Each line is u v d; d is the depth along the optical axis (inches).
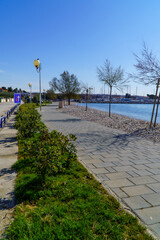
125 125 437.4
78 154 201.6
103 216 90.4
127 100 3309.5
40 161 123.4
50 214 90.5
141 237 78.2
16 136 275.3
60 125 415.2
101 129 374.0
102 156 196.4
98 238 75.7
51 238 74.5
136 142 266.1
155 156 199.9
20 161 159.8
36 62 630.5
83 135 308.3
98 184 128.3
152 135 318.7
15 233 76.7
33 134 274.8
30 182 120.6
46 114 684.1
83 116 641.6
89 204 99.0
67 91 1573.6
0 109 860.0
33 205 98.8
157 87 398.9
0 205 97.5
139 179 139.8
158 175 148.1
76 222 84.3
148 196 114.5
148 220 91.3
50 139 167.0
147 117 745.0
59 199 104.3
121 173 151.0
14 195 108.0
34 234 77.0
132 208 101.0
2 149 204.5
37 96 1644.9
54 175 138.9
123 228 83.1
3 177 132.5
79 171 150.3
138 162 179.2
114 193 117.6
